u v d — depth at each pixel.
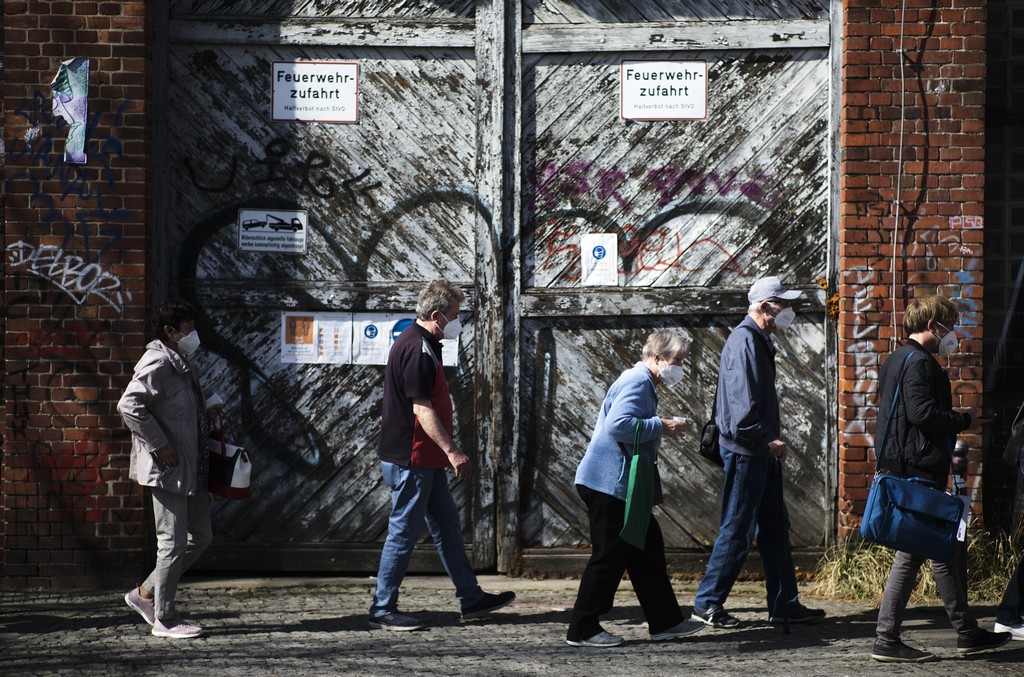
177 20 11.52
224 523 11.70
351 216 11.71
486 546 11.70
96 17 11.15
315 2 11.64
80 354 11.18
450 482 11.73
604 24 11.62
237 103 11.61
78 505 11.22
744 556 9.74
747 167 11.62
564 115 11.66
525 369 11.73
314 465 11.73
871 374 11.34
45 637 9.38
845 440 11.35
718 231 11.66
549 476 11.72
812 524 11.66
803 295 11.53
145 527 11.29
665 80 11.64
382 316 11.72
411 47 11.63
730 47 11.55
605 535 9.08
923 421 8.68
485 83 11.61
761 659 8.84
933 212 11.30
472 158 11.69
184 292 11.59
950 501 8.67
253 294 11.60
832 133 11.48
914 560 8.80
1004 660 8.87
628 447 9.06
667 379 9.20
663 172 11.68
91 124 11.16
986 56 11.62
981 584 10.93
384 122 11.69
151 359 9.21
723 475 11.69
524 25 11.65
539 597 10.91
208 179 11.62
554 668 8.54
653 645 9.23
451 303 9.81
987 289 11.77
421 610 10.39
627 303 11.62
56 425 11.18
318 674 8.36
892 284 11.33
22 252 11.15
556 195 11.69
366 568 11.72
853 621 10.05
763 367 9.76
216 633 9.54
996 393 11.75
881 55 11.30
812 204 11.59
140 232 11.20
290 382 11.69
